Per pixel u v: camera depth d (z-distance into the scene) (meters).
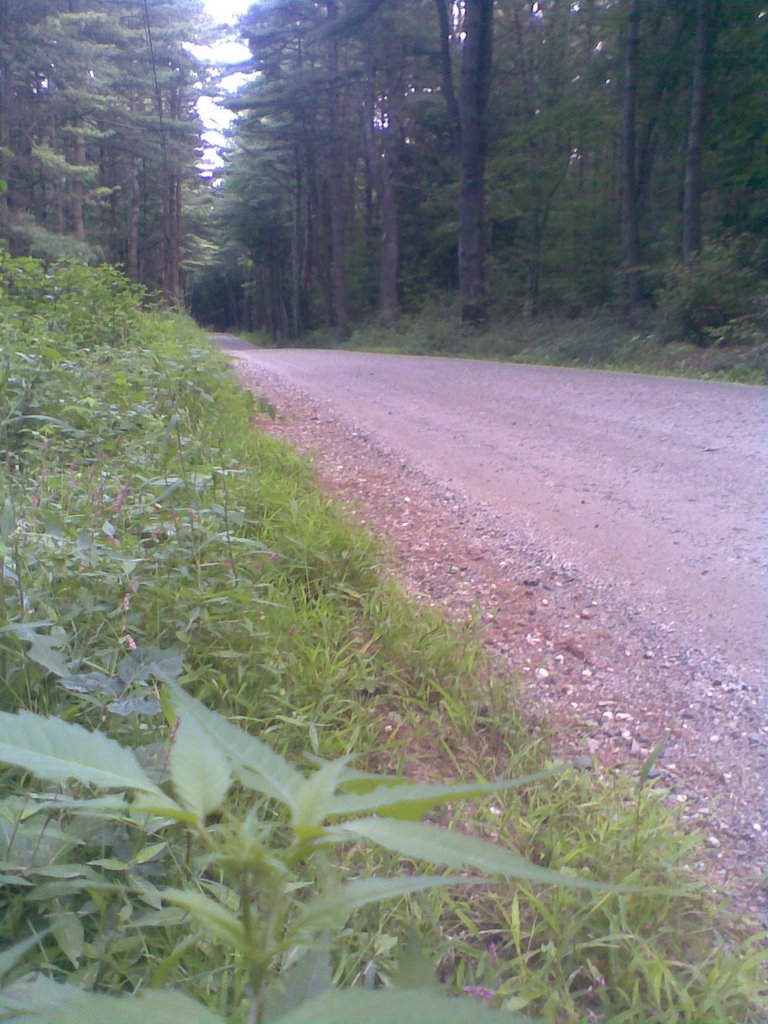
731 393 10.97
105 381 7.07
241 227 54.34
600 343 17.55
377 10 27.69
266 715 3.13
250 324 80.69
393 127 36.31
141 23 34.19
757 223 23.83
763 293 16.64
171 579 3.55
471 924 2.24
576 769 3.08
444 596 4.64
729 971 2.14
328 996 0.59
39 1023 0.60
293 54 38.91
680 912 2.37
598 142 27.59
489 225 36.62
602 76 26.00
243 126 41.62
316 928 0.73
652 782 3.00
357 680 3.49
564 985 2.10
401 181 41.09
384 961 2.04
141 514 4.25
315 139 43.03
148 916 1.95
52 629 2.84
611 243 27.77
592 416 9.62
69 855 2.14
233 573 3.78
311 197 48.03
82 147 32.28
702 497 6.33
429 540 5.47
